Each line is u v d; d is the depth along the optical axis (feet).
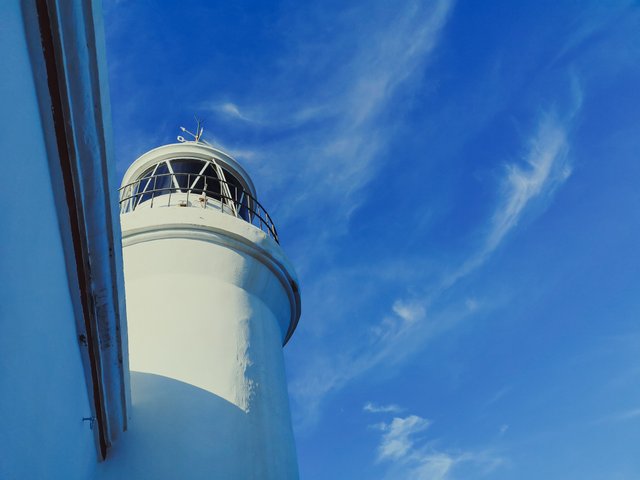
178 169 36.32
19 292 10.84
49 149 12.34
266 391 23.54
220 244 26.73
